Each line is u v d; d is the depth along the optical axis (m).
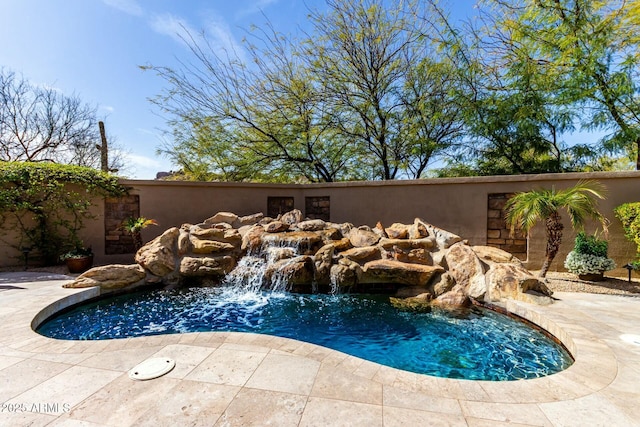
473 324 4.98
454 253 6.57
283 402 2.39
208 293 6.72
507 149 10.88
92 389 2.57
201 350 3.32
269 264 7.09
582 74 8.84
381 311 5.64
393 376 2.81
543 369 3.60
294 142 12.65
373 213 9.55
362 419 2.20
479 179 8.27
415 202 9.05
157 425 2.12
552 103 9.70
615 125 9.45
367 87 12.09
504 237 7.98
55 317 5.08
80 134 19.05
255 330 4.89
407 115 12.21
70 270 7.65
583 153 10.15
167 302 6.13
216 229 7.94
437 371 3.62
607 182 6.89
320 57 11.73
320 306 5.93
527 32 9.32
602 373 2.85
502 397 2.49
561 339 3.88
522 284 5.30
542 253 7.42
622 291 5.61
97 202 8.98
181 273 7.09
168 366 2.96
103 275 6.27
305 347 3.40
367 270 6.61
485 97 10.80
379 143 12.80
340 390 2.57
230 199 10.12
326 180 13.67
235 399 2.43
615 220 6.79
